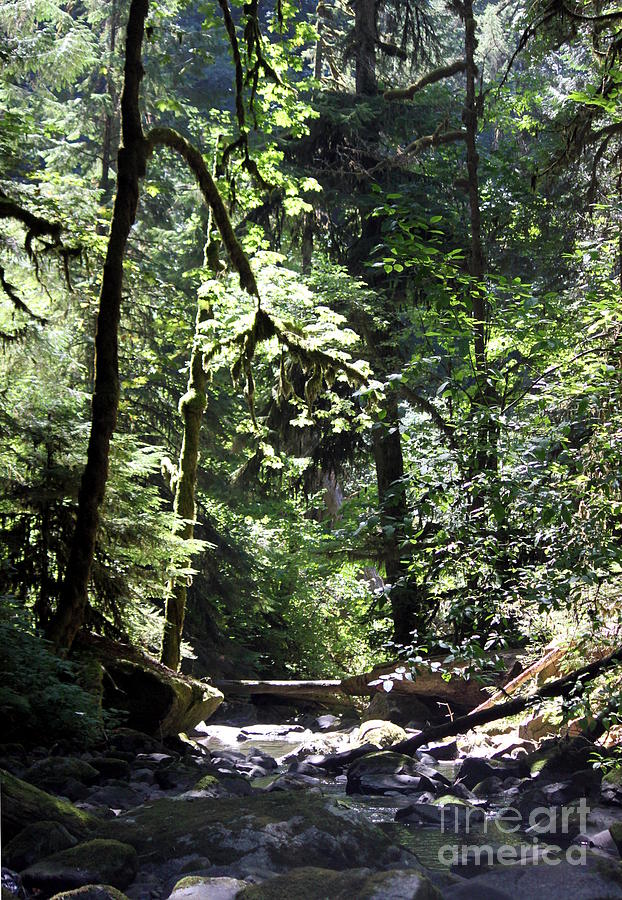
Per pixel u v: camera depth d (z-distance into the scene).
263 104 14.27
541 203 19.11
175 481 13.55
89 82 23.05
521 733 10.83
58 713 9.18
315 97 20.72
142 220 22.73
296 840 5.22
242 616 22.48
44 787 7.16
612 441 7.57
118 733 10.28
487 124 23.06
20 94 22.09
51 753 8.77
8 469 12.02
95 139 23.16
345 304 18.50
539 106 21.84
